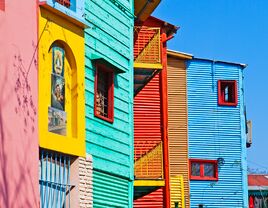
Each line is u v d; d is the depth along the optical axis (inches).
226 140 1461.6
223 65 1480.1
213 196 1435.8
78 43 746.2
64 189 712.4
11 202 614.9
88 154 749.9
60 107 713.6
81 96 742.5
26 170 637.3
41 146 666.2
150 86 1188.5
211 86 1465.3
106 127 804.6
